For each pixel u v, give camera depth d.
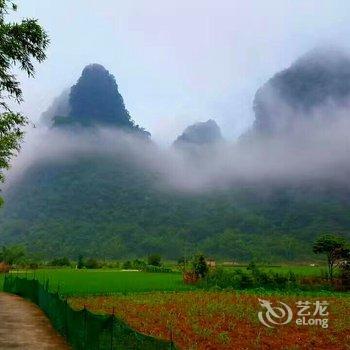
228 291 49.47
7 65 16.72
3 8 15.78
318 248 56.38
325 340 20.45
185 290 50.47
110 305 33.28
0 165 23.02
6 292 45.19
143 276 79.56
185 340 19.56
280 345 19.09
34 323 23.12
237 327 23.55
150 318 26.45
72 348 16.58
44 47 16.78
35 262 130.75
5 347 16.94
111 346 12.43
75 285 54.06
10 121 19.52
